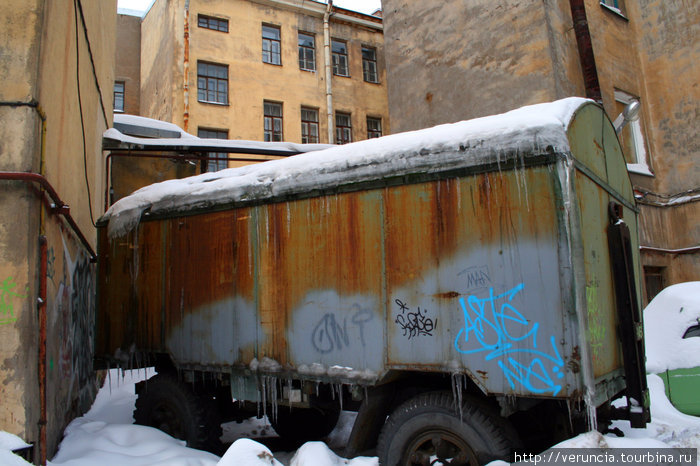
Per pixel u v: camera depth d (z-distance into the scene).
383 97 24.69
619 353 3.99
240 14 21.83
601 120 4.41
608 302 3.91
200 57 20.73
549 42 10.30
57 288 4.80
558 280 3.39
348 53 24.19
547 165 3.51
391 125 13.83
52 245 4.57
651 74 12.13
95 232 7.73
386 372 3.98
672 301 6.58
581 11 10.69
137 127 10.45
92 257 6.91
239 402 5.52
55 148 4.68
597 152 4.22
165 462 4.18
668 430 5.03
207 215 5.34
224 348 4.98
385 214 4.16
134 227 5.98
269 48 22.52
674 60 11.77
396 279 4.05
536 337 3.41
